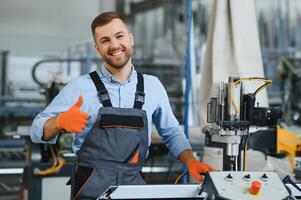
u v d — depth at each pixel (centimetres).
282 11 686
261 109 156
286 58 476
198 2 686
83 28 695
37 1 679
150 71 660
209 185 124
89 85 173
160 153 276
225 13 231
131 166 168
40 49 679
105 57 169
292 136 259
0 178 502
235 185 122
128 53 170
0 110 521
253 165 227
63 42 688
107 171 166
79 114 145
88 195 164
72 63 660
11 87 611
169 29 712
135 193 130
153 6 714
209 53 241
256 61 226
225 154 157
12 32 672
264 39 680
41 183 271
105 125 166
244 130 156
